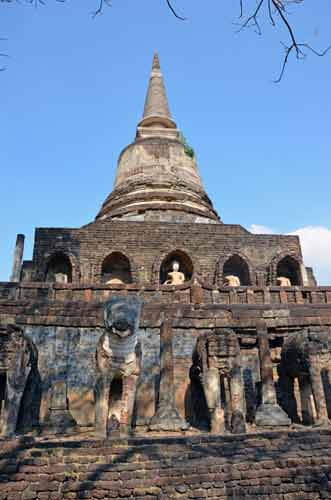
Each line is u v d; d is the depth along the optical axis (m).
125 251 24.27
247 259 24.69
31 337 15.22
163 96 38.50
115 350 12.58
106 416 12.18
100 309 16.23
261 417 13.09
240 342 15.85
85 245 24.20
